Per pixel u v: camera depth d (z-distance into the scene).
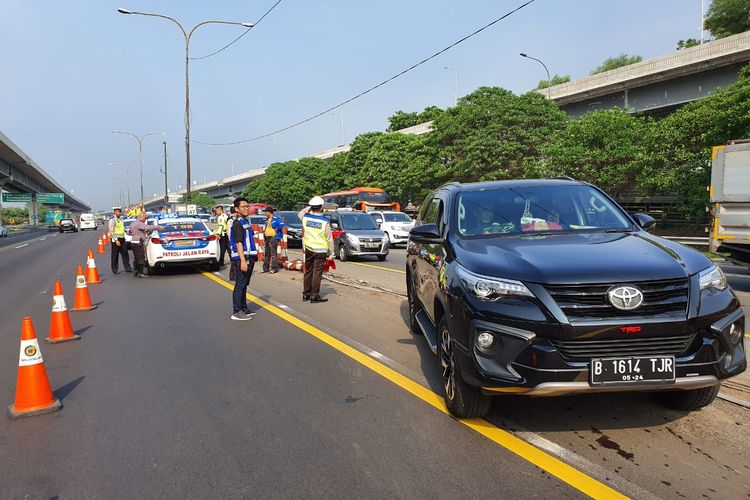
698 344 3.29
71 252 26.41
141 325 7.77
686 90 31.55
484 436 3.72
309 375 5.22
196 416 4.25
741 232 10.69
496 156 28.88
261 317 8.15
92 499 3.05
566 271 3.40
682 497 2.89
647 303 3.26
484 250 4.02
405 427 3.92
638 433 3.70
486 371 3.42
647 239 4.11
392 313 8.12
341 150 70.19
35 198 96.00
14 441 3.85
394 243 24.31
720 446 3.48
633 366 3.23
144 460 3.52
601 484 3.04
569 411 4.11
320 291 10.66
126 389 4.94
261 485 3.16
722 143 20.39
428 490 3.04
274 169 75.19
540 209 4.80
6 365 5.84
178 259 13.95
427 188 36.75
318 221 9.35
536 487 3.03
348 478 3.21
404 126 67.56
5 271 17.25
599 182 24.73
